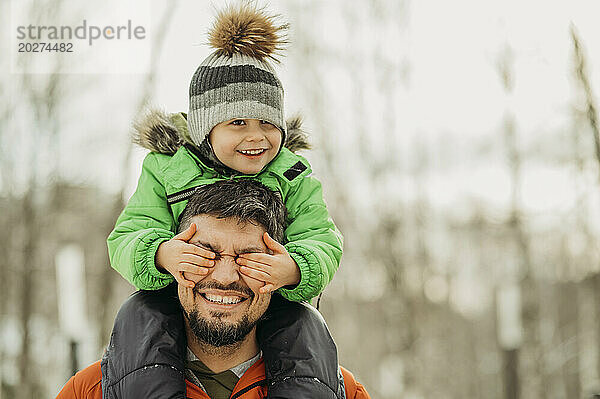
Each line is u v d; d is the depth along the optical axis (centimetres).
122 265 301
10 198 1416
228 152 312
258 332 312
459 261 1964
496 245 1919
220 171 322
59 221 1458
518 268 1789
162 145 321
